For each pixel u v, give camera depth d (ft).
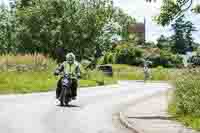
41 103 84.02
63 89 80.59
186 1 68.18
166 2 68.69
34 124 55.93
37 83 133.80
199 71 74.74
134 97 105.19
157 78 236.02
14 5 290.97
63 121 59.67
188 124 56.75
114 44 281.74
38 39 259.39
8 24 342.64
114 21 265.95
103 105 84.43
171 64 341.62
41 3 260.62
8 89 116.47
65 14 253.44
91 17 254.47
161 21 69.21
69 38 252.42
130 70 272.10
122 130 53.57
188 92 68.85
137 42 419.95
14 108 74.28
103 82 170.91
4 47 340.39
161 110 74.38
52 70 165.07
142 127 54.08
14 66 154.61
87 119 62.85
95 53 260.62
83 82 160.35
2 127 53.06
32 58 161.79
